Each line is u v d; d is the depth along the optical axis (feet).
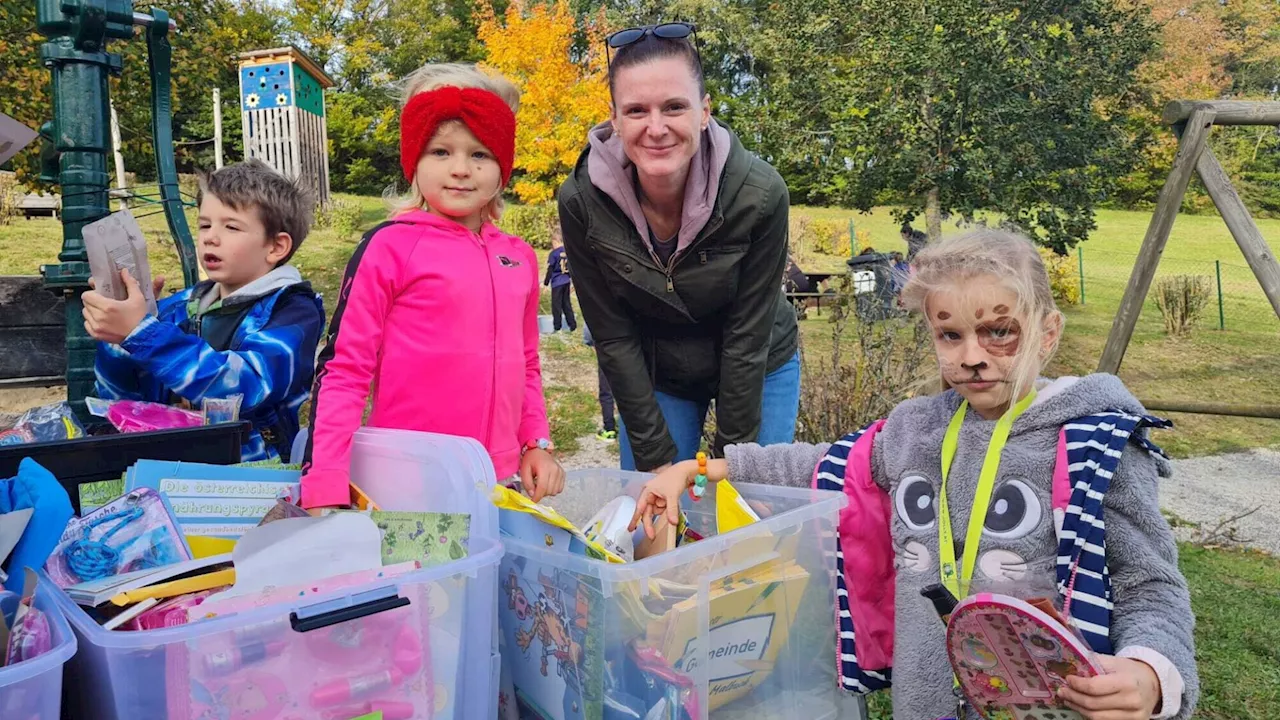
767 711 4.98
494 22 55.83
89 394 9.06
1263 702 9.02
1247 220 17.43
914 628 5.06
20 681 2.93
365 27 91.81
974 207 38.40
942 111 38.06
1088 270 49.80
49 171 9.64
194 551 4.68
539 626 4.74
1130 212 67.87
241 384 6.15
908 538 5.17
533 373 7.21
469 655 4.24
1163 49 51.47
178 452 5.16
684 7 59.36
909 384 15.25
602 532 5.67
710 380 8.39
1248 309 41.57
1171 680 4.02
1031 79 37.45
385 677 3.84
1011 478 4.82
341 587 3.70
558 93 53.83
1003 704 4.21
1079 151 37.60
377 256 5.87
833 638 5.42
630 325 8.00
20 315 14.02
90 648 3.41
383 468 5.29
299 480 5.18
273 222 7.17
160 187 10.13
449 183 6.29
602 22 59.47
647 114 6.47
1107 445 4.57
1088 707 3.86
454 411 6.15
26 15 24.49
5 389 14.47
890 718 8.26
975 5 37.32
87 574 4.18
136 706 3.26
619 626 4.22
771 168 7.23
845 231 59.93
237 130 65.77
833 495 5.40
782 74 45.50
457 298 6.11
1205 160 17.78
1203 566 14.64
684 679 4.40
